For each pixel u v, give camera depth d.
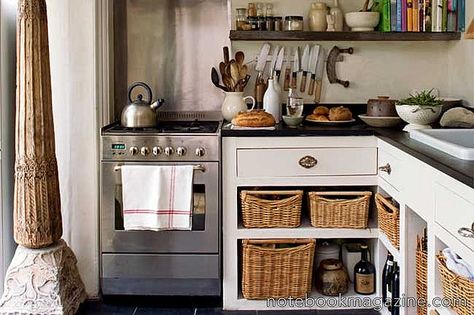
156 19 3.82
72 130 3.35
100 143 3.29
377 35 3.48
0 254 3.19
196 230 3.24
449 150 2.23
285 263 3.21
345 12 3.68
